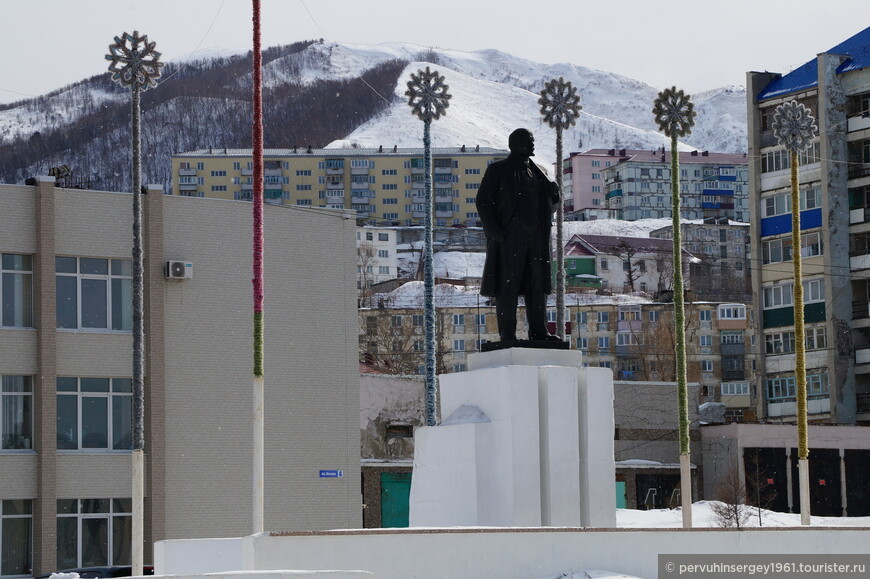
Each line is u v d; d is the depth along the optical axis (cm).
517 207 4566
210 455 8806
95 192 8631
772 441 12550
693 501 12594
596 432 4400
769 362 16150
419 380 11150
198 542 3875
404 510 10812
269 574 3145
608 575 3694
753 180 16400
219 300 8962
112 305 8662
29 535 8288
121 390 8650
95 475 8450
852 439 12788
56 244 8475
